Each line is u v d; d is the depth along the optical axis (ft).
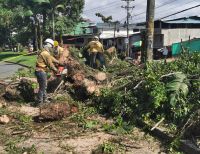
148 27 45.98
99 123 30.45
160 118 28.55
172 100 28.17
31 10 172.45
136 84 33.32
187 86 29.27
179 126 26.89
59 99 35.17
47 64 35.96
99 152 23.95
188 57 35.96
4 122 31.09
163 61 37.78
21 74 50.26
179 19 167.94
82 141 26.40
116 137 27.02
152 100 29.04
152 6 45.73
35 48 193.36
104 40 201.87
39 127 29.78
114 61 48.67
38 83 37.73
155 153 23.91
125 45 179.01
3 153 24.57
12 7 197.67
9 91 38.27
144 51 46.26
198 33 167.63
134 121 29.55
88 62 48.75
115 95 32.81
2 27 230.27
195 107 27.32
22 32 196.75
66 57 41.50
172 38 163.63
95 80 38.96
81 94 36.78
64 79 39.47
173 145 24.45
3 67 107.24
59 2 171.32
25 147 25.45
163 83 30.37
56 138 27.09
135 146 25.09
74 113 32.63
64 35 200.23
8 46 271.90
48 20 185.06
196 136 24.85
